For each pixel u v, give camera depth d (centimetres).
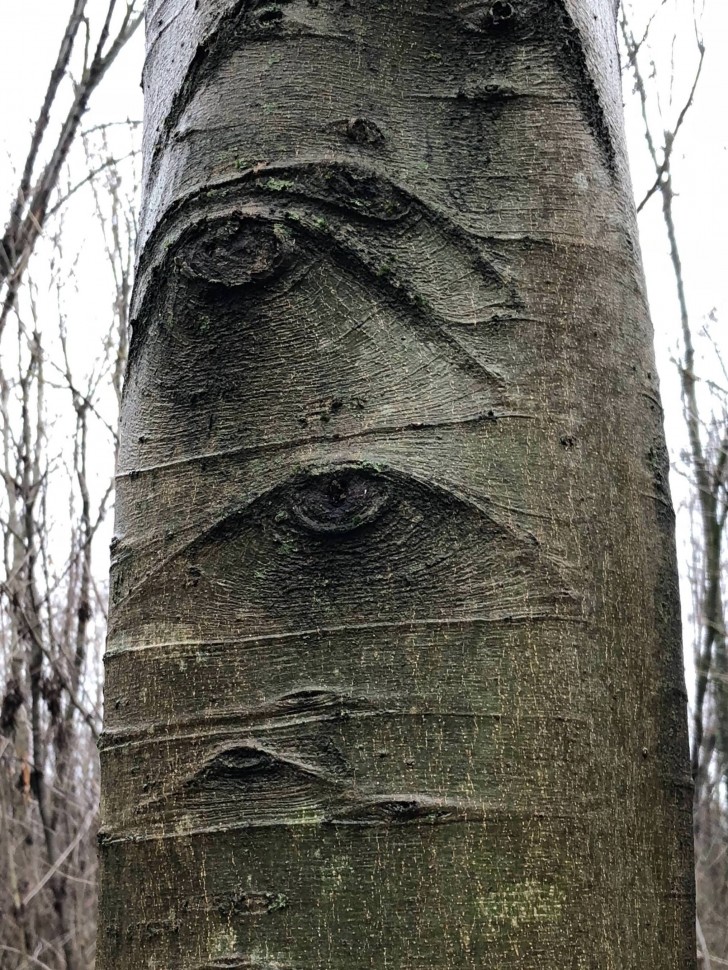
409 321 103
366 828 89
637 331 115
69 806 549
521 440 101
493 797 90
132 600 105
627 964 90
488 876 88
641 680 100
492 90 113
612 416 107
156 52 131
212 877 91
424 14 114
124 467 112
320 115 110
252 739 94
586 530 101
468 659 93
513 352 104
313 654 95
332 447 100
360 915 87
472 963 85
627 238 119
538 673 94
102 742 104
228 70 115
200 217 108
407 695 92
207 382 106
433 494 97
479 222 108
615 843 93
